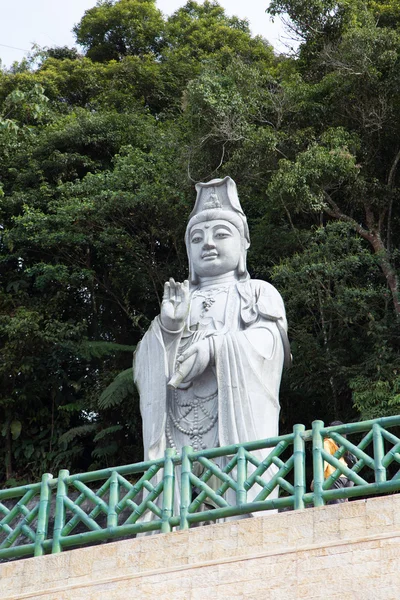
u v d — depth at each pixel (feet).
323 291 65.10
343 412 64.75
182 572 31.40
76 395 76.33
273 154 69.41
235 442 41.86
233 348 43.65
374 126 71.97
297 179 64.03
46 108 87.71
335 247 63.98
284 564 30.30
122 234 76.07
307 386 63.77
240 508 33.40
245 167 69.36
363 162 71.51
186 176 72.59
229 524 32.24
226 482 34.27
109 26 108.78
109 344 72.38
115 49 108.47
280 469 33.53
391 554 29.14
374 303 64.59
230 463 34.86
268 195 65.92
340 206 72.18
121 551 33.14
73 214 75.56
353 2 76.79
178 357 44.70
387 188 69.87
